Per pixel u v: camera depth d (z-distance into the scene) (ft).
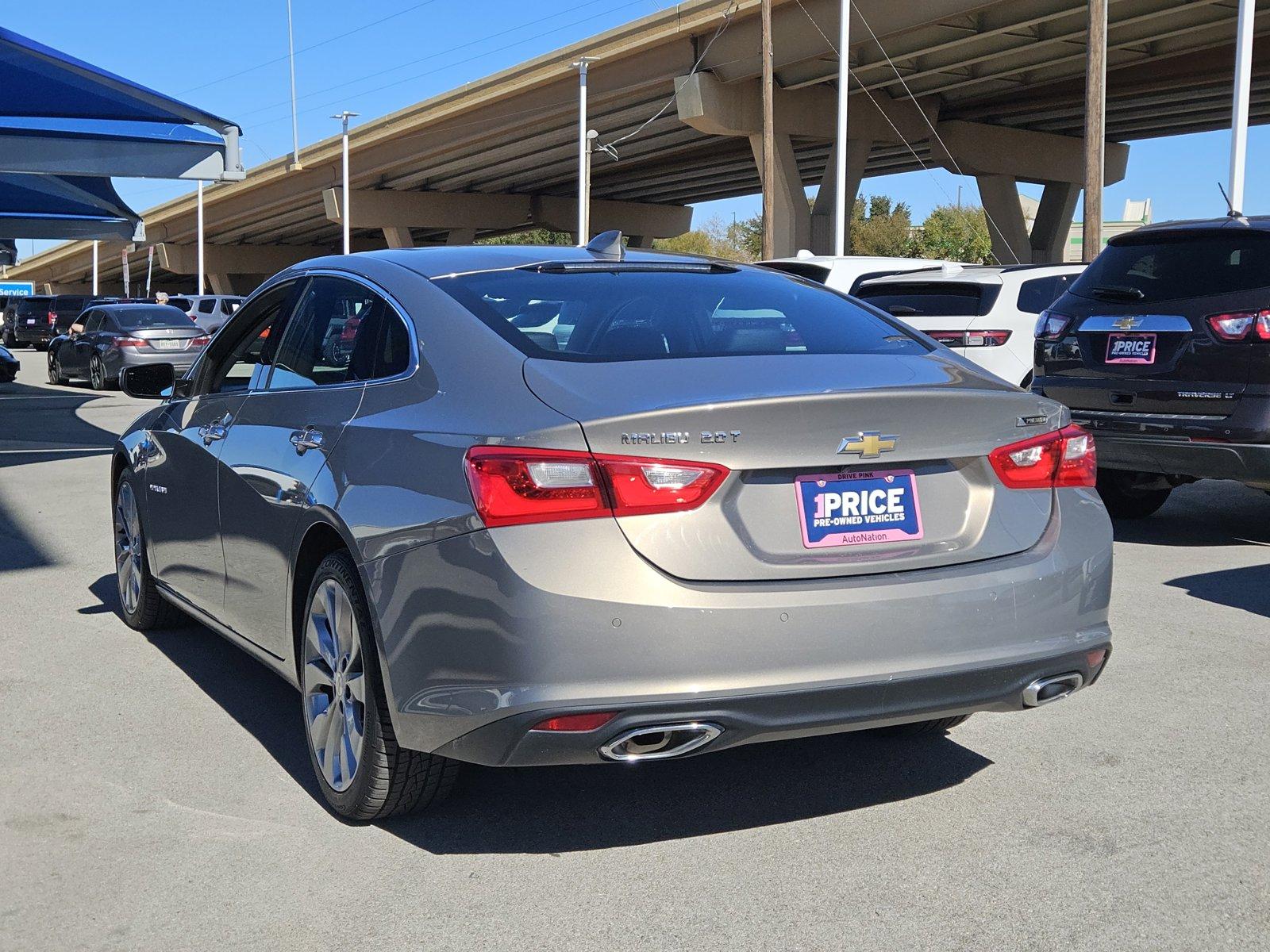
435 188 238.27
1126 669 16.31
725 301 12.46
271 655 13.29
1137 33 125.08
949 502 10.52
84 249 332.80
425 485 10.18
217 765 13.00
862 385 10.43
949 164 173.88
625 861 10.71
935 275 33.76
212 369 15.93
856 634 9.77
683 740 9.64
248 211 264.52
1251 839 11.06
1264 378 22.26
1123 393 24.16
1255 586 20.99
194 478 15.02
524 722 9.36
